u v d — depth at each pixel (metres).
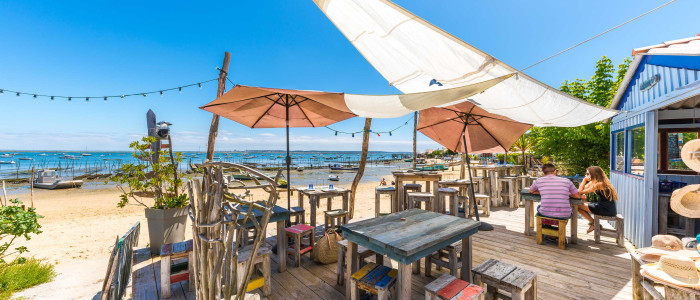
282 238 3.63
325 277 3.46
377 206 6.23
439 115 5.70
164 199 4.48
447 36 2.41
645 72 4.33
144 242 5.98
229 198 1.42
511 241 4.71
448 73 3.05
